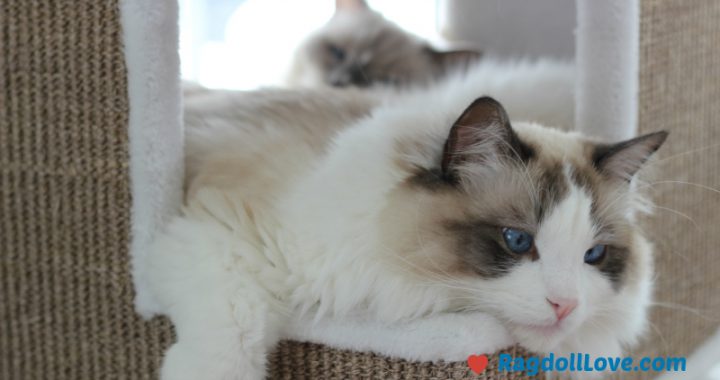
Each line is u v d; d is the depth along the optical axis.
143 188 0.79
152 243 0.79
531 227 0.75
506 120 0.75
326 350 0.77
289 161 0.81
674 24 0.94
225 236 0.77
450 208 0.76
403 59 1.35
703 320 1.04
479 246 0.75
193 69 1.51
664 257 0.96
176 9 0.79
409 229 0.76
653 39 0.92
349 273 0.76
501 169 0.76
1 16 0.78
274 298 0.77
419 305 0.76
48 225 0.81
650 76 0.92
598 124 0.90
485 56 1.28
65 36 0.78
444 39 1.48
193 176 0.83
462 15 1.45
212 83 1.46
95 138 0.79
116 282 0.80
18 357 0.84
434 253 0.75
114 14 0.77
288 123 0.86
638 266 0.83
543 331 0.75
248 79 1.47
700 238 1.01
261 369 0.77
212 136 0.85
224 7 1.55
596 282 0.78
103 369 0.82
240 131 0.85
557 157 0.78
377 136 0.79
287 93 0.95
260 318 0.76
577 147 0.80
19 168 0.80
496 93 0.99
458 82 1.05
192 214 0.79
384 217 0.76
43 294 0.82
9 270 0.83
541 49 1.32
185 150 0.84
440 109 0.84
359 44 1.34
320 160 0.80
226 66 1.52
